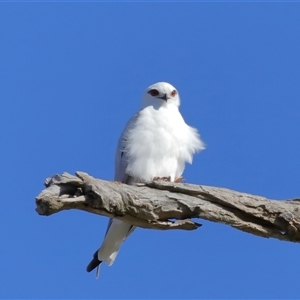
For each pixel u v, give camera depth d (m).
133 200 11.79
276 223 12.78
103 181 11.78
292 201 12.98
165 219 12.47
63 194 10.81
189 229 12.51
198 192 12.48
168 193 12.33
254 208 12.67
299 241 12.99
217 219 12.58
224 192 12.66
